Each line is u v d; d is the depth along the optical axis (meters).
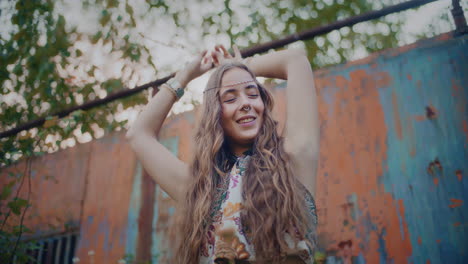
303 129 1.46
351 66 2.87
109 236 3.33
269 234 1.25
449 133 2.42
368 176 2.56
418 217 2.35
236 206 1.33
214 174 1.47
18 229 2.80
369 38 5.48
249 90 1.55
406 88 2.63
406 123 2.56
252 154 1.48
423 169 2.43
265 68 1.70
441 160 2.39
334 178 2.65
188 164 1.58
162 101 1.78
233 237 1.28
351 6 5.61
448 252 2.21
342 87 2.84
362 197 2.53
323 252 2.51
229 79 1.57
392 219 2.41
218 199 1.39
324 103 2.86
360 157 2.63
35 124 3.27
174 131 3.39
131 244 3.20
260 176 1.36
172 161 1.61
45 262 3.56
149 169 1.62
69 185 3.75
